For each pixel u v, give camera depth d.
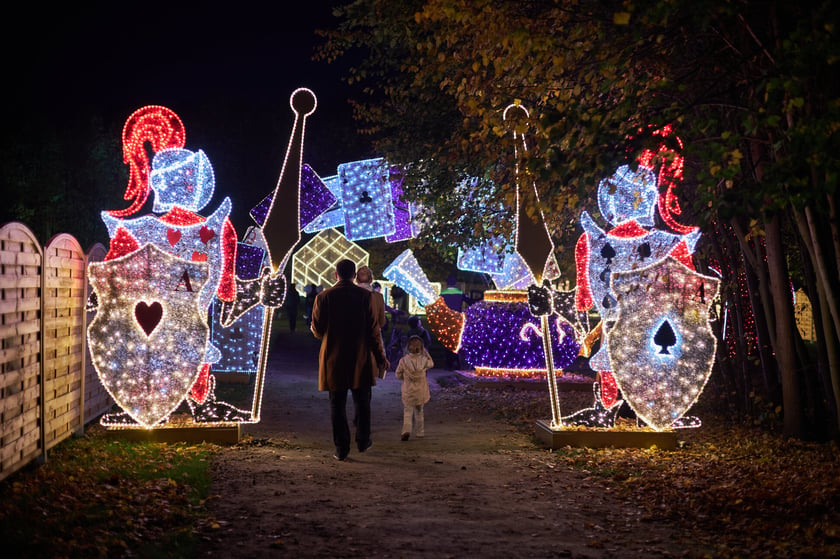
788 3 6.68
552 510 6.38
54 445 8.09
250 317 15.59
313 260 28.66
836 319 7.85
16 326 6.85
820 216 8.33
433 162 12.95
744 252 11.12
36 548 4.73
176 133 9.12
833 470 7.93
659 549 5.35
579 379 15.68
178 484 6.74
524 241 9.78
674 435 9.52
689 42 8.41
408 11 10.80
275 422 11.46
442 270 30.31
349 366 8.55
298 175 9.46
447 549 5.16
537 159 6.68
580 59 8.02
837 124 5.42
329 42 12.55
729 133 5.95
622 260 9.53
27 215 24.75
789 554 5.25
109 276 8.80
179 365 8.95
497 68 8.22
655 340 9.48
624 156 6.43
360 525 5.67
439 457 8.89
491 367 15.98
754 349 12.79
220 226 9.25
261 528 5.52
